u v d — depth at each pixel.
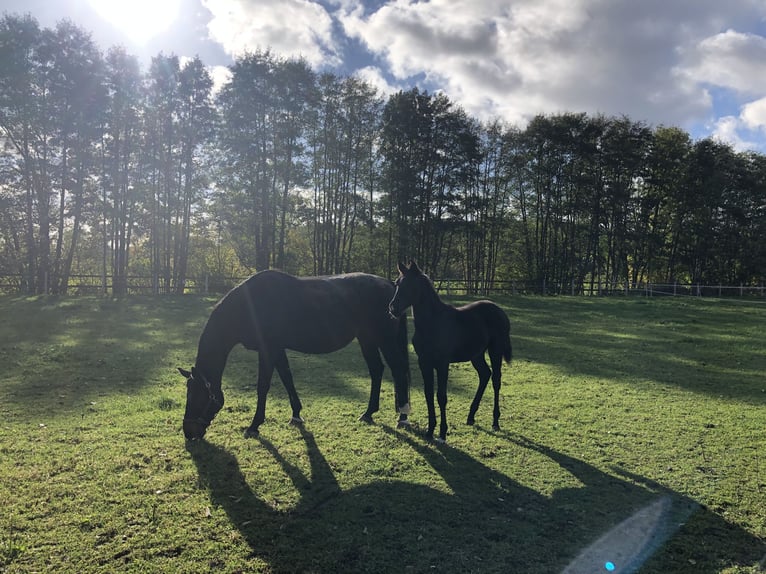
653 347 12.79
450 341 5.85
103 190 26.91
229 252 38.66
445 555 3.42
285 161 30.03
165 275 28.69
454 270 45.78
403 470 4.88
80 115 25.23
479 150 36.28
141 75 26.72
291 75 28.27
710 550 3.54
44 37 24.19
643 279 42.81
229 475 4.64
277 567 3.24
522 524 3.87
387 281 7.02
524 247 42.00
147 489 4.28
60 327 13.91
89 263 34.84
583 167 38.16
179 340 12.41
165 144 28.17
